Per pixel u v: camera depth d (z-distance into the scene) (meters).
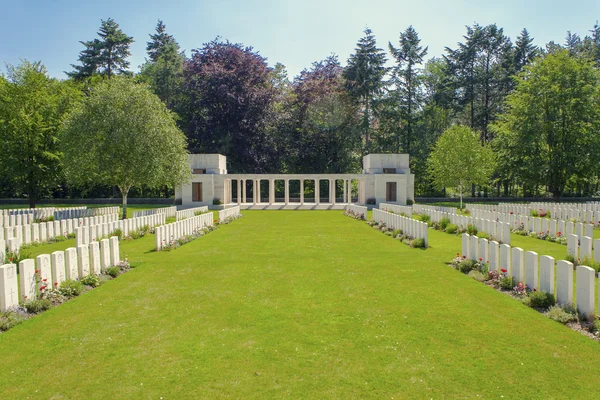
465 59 62.31
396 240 19.67
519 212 27.97
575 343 6.95
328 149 65.56
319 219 32.97
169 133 30.62
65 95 36.44
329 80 64.06
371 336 7.33
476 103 66.94
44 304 9.05
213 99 57.50
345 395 5.43
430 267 13.04
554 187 48.94
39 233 19.34
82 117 28.98
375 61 61.78
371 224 27.02
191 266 13.49
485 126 63.03
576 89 45.97
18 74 34.41
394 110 63.31
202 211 35.22
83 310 8.91
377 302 9.30
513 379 5.80
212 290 10.43
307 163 65.94
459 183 45.16
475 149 44.31
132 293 10.23
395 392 5.49
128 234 20.77
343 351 6.72
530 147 47.34
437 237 20.09
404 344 6.98
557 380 5.77
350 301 9.38
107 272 12.20
